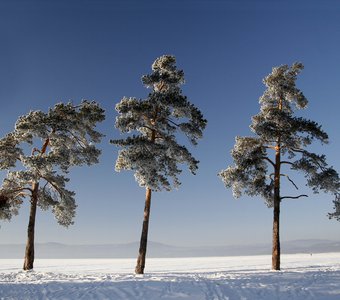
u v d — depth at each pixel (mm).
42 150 25141
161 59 24297
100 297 14859
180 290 15977
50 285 16688
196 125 23188
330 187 23531
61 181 24531
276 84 24859
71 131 25594
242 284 17125
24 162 22234
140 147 21641
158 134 24312
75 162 25344
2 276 20094
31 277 19781
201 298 14820
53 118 24094
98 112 25875
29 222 24047
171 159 22734
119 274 21641
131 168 21797
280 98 25172
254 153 24625
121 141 21609
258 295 15250
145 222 22547
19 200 25969
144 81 23828
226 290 16016
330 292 15773
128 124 22344
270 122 23859
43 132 23641
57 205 24984
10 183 24516
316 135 23406
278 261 23344
